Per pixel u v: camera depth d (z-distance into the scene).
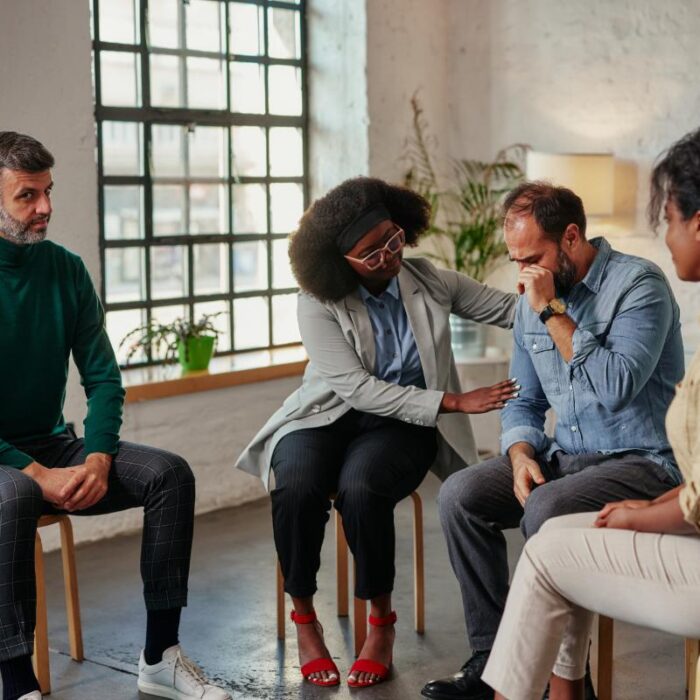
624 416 2.82
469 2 5.64
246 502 4.98
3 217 3.03
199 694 2.97
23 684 2.84
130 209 4.79
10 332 3.09
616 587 2.21
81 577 4.04
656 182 2.19
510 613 2.29
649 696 2.98
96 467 3.07
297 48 5.40
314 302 3.21
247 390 4.93
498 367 5.36
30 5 4.11
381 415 3.15
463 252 5.58
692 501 2.08
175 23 4.88
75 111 4.28
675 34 5.08
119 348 4.79
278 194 5.36
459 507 2.92
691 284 5.12
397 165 5.48
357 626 3.26
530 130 5.54
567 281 2.83
